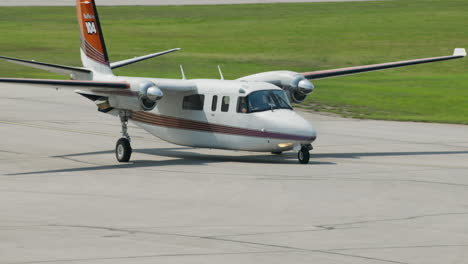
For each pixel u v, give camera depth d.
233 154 86.31
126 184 63.25
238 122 76.81
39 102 137.00
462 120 122.62
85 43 89.19
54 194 58.56
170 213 51.09
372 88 166.88
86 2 88.31
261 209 52.50
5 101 137.12
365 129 110.88
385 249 41.56
